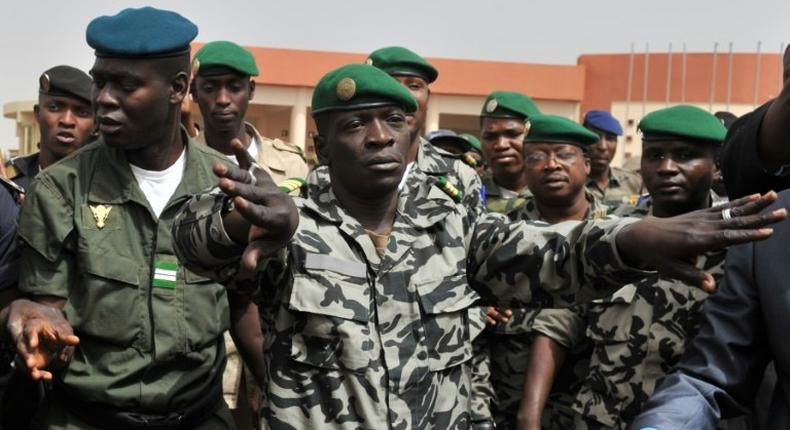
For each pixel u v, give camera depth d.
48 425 3.58
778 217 2.41
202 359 3.67
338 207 3.15
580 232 2.84
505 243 3.00
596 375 4.32
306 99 19.77
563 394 4.70
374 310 3.04
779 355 2.71
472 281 3.13
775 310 2.71
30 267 3.54
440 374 3.08
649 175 4.48
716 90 22.19
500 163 6.54
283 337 3.02
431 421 3.03
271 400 3.01
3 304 3.91
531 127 5.35
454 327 3.10
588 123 8.88
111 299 3.53
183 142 3.80
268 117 20.70
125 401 3.54
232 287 2.94
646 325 4.17
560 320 4.55
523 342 4.80
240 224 2.54
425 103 5.90
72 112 5.41
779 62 22.19
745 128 2.83
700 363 2.82
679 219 2.53
